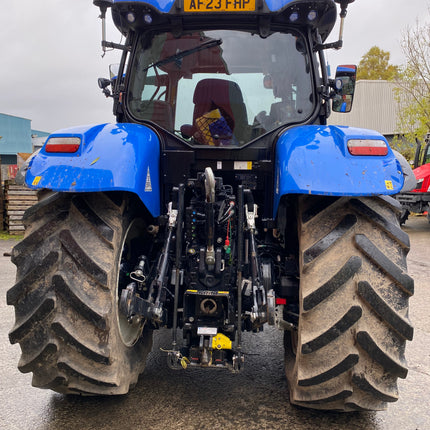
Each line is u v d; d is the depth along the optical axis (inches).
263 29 114.8
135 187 88.4
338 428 95.7
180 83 117.2
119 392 91.7
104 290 85.7
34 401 105.2
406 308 85.2
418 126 670.5
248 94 115.7
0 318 163.6
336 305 84.5
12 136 1903.3
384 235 87.6
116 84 125.3
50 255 85.0
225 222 94.9
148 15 114.0
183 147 113.0
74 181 85.9
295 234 104.9
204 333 93.1
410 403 107.3
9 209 384.8
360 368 86.4
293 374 95.4
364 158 87.0
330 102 127.6
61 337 84.7
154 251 117.3
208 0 110.0
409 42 631.2
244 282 96.7
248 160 111.5
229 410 101.7
